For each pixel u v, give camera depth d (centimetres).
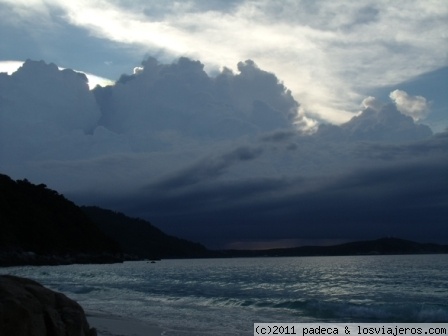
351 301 2505
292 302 2311
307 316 1973
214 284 3944
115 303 2505
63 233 13112
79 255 12838
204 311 2138
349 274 5366
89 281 4459
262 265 9938
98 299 2745
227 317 1917
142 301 2616
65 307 847
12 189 12706
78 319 827
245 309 2208
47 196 14012
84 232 13950
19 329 715
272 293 3080
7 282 821
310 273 5756
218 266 9969
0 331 700
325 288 3478
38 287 848
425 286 3612
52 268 9025
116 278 5016
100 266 10750
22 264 10419
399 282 4025
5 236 10725
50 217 13188
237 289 3409
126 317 1883
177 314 2014
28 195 13450
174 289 3447
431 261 10050
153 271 7275
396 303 2314
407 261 10244
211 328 1605
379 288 3466
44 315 781
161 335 1444
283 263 11200
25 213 12125
